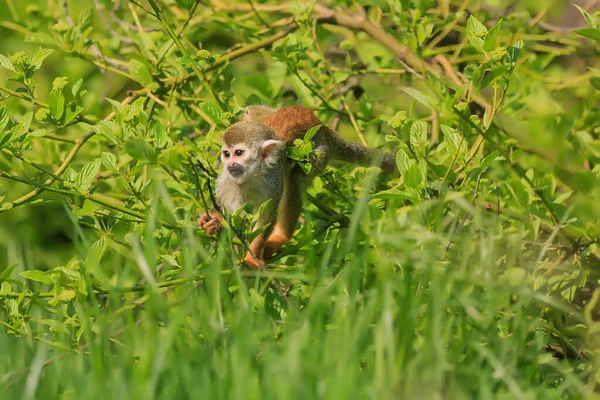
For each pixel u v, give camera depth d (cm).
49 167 1438
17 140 1085
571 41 1496
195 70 1231
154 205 1062
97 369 812
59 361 922
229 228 1045
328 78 1456
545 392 867
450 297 961
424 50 1489
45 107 1163
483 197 1248
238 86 1634
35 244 1714
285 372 769
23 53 1134
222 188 1226
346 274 961
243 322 829
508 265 1054
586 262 1174
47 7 1642
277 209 1241
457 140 1121
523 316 1012
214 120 1220
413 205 1138
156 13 1216
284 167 1250
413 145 1097
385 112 1475
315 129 1095
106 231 1173
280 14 1642
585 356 1078
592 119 1409
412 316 868
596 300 1090
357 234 1095
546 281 1081
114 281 1246
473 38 1103
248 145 1220
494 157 1132
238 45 1519
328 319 980
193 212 1205
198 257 1168
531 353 959
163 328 967
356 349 812
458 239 1021
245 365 782
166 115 1331
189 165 1151
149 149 1055
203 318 898
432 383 795
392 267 994
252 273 1003
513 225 1213
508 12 1588
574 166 1295
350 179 1254
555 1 1661
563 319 1168
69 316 1121
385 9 1340
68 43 1396
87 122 1184
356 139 1452
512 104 1391
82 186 1091
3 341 922
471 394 869
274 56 1336
